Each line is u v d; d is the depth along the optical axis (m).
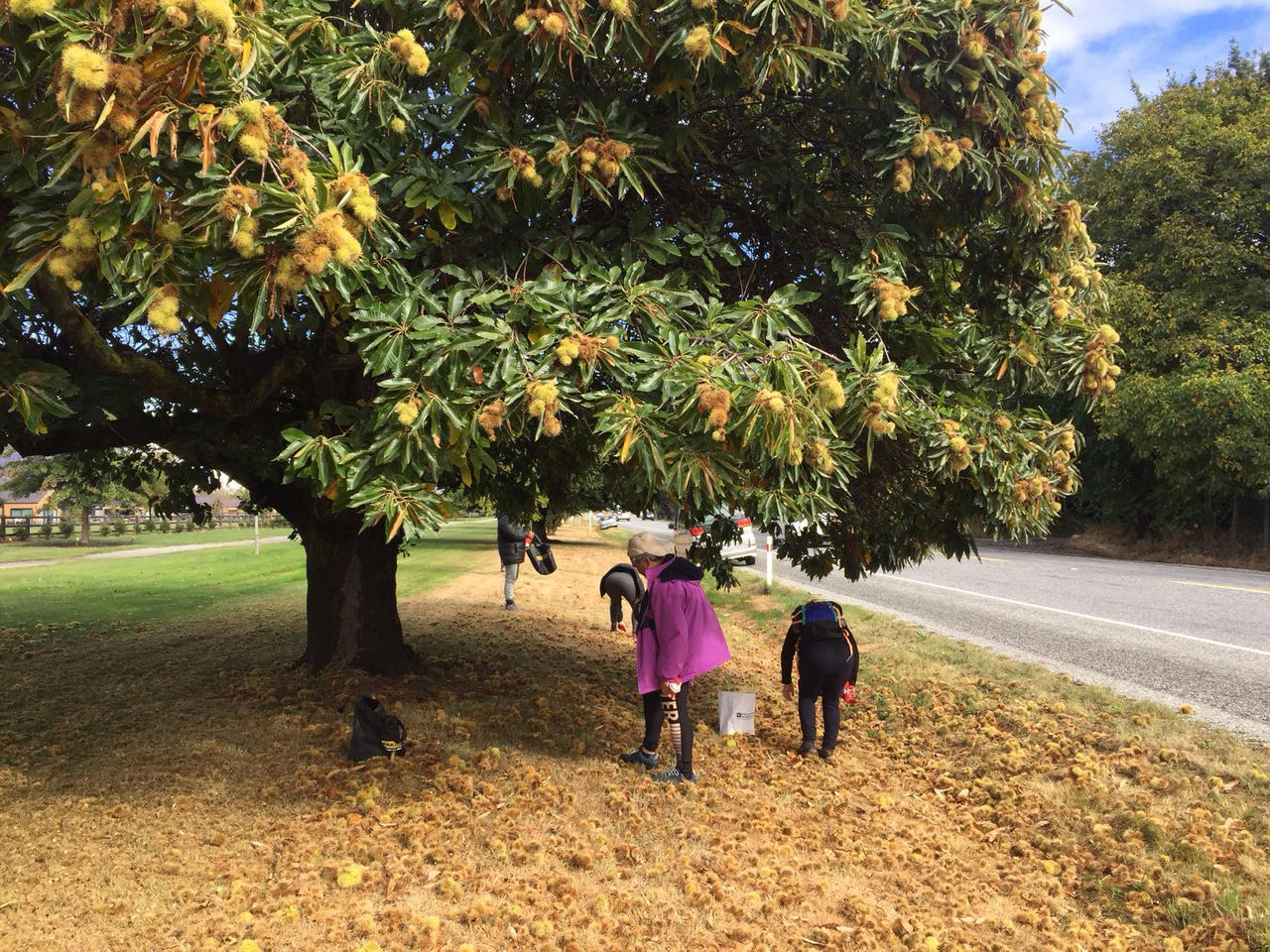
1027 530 5.04
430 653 8.27
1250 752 5.32
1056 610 12.12
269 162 2.92
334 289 3.73
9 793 4.53
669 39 3.74
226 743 5.32
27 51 2.69
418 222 4.55
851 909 3.56
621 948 3.14
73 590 15.20
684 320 4.25
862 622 10.87
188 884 3.51
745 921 3.42
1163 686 7.25
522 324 4.02
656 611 5.06
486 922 3.26
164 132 2.80
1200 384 20.69
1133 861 4.11
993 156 4.60
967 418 4.67
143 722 5.88
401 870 3.65
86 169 2.69
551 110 4.75
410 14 4.12
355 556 7.00
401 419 3.43
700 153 5.29
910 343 5.12
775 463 3.85
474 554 23.77
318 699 6.25
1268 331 21.17
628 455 3.58
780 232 5.35
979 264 5.34
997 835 4.62
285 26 3.74
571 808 4.46
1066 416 25.25
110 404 4.91
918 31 4.18
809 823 4.57
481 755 5.15
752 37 3.82
